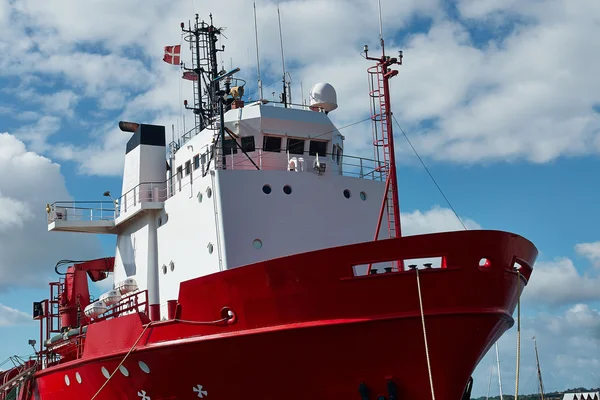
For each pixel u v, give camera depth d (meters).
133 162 32.75
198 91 36.09
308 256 21.33
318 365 22.08
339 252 21.14
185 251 27.56
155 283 29.52
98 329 27.06
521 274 22.70
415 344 21.44
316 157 27.98
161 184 32.03
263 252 25.86
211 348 22.92
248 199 26.16
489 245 21.23
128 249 32.00
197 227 26.97
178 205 28.34
